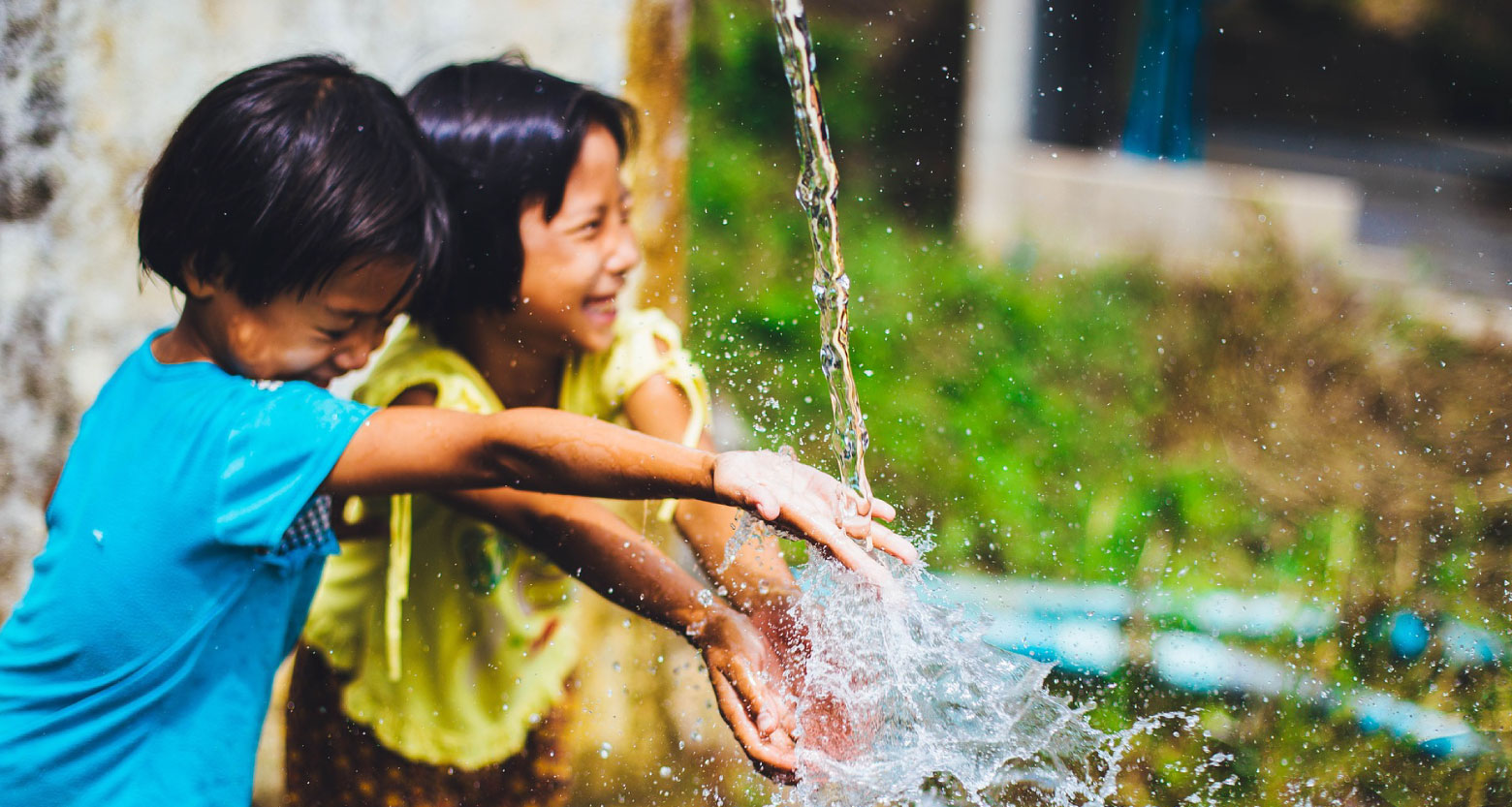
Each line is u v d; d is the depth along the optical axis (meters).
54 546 1.64
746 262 4.78
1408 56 10.55
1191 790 2.29
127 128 2.33
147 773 1.59
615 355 2.04
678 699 2.44
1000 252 5.57
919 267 5.06
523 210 1.86
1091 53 7.07
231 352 1.66
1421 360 4.09
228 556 1.59
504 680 2.02
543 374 2.00
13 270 2.31
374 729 1.96
